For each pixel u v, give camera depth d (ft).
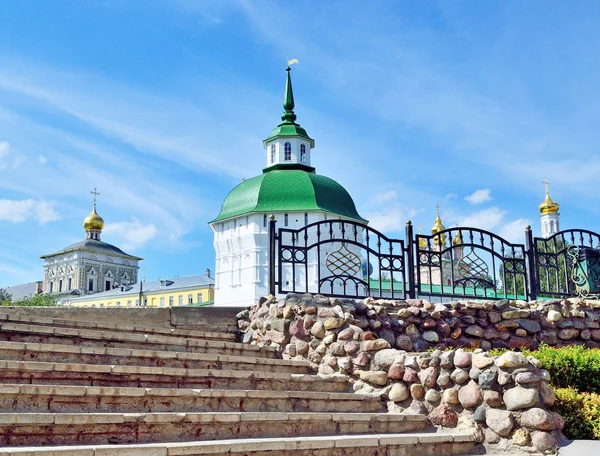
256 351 28.02
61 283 310.65
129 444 16.51
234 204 148.97
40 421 15.85
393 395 24.54
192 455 16.35
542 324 31.55
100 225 321.73
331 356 26.99
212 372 22.12
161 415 17.58
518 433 21.02
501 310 31.24
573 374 24.85
